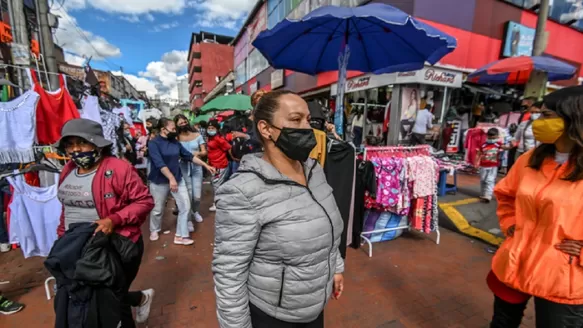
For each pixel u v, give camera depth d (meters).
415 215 3.63
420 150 3.68
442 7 7.01
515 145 5.04
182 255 3.46
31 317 2.34
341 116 3.69
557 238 1.30
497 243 3.59
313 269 1.12
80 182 1.70
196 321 2.29
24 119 3.41
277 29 3.30
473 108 8.52
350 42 3.83
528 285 1.37
